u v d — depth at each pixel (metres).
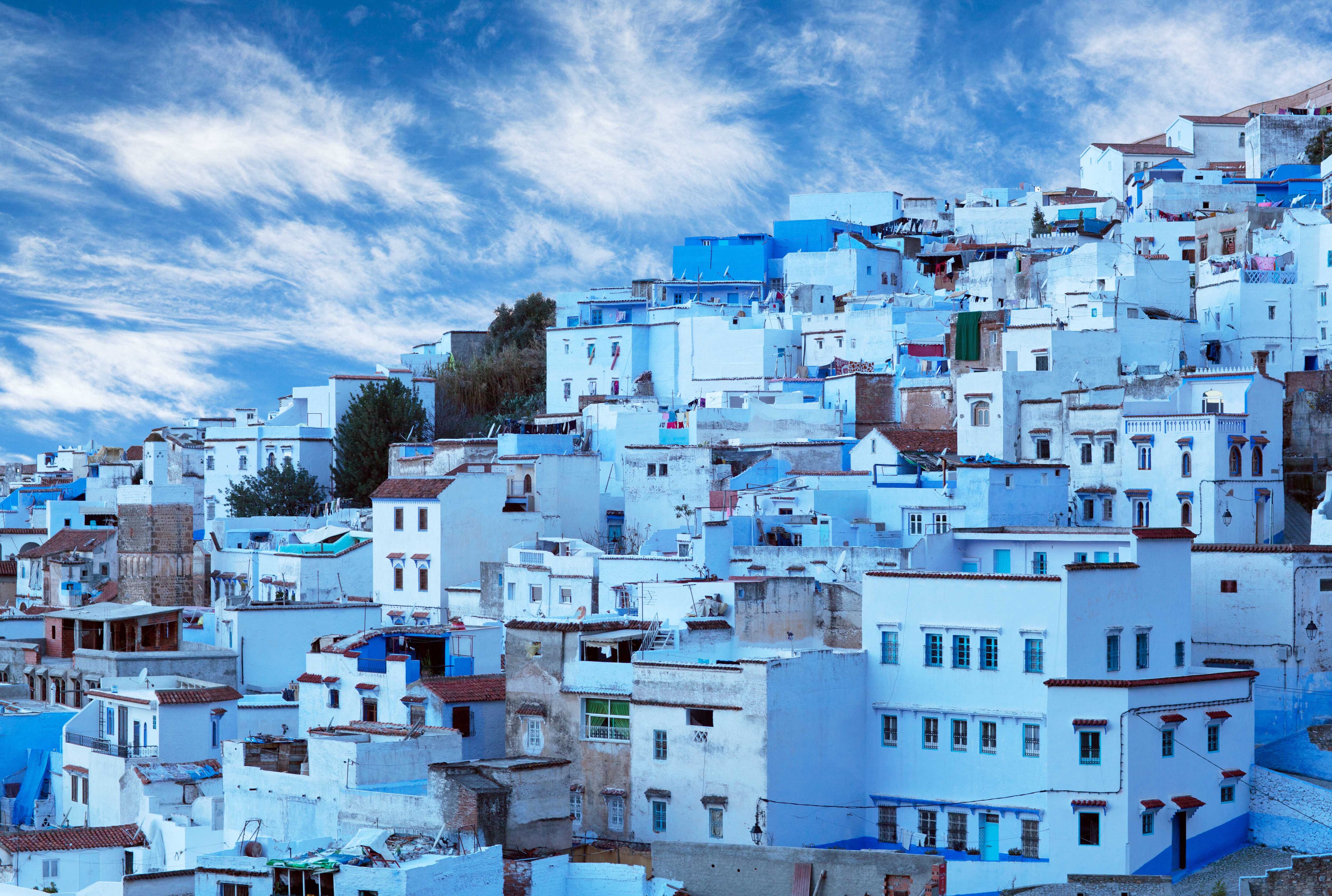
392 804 62.03
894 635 71.06
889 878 62.00
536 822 61.19
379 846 57.56
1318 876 61.16
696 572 86.56
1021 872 66.31
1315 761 72.25
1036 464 87.62
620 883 59.19
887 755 70.69
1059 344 102.56
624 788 70.31
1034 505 87.38
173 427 148.88
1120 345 104.69
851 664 70.88
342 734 69.50
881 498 91.75
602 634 73.19
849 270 147.38
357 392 137.00
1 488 174.12
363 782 63.81
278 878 54.81
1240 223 128.25
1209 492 86.75
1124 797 65.88
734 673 67.69
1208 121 173.50
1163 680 67.56
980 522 86.31
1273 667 76.12
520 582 92.50
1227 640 77.38
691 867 64.56
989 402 97.94
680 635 73.19
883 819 70.69
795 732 68.00
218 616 96.56
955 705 69.44
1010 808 67.50
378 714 76.50
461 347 170.50
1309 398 95.94
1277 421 90.81
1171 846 67.44
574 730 71.88
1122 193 171.12
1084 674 67.44
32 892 63.16
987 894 65.94
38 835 70.94
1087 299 113.56
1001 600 68.81
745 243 156.12
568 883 59.69
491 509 100.88
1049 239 148.50
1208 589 78.06
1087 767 66.50
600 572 88.88
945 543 81.94
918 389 110.75
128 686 86.00
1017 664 68.38
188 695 78.75
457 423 141.50
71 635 97.25
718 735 67.94
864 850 64.06
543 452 112.50
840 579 83.88
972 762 68.75
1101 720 66.44
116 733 81.56
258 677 92.62
